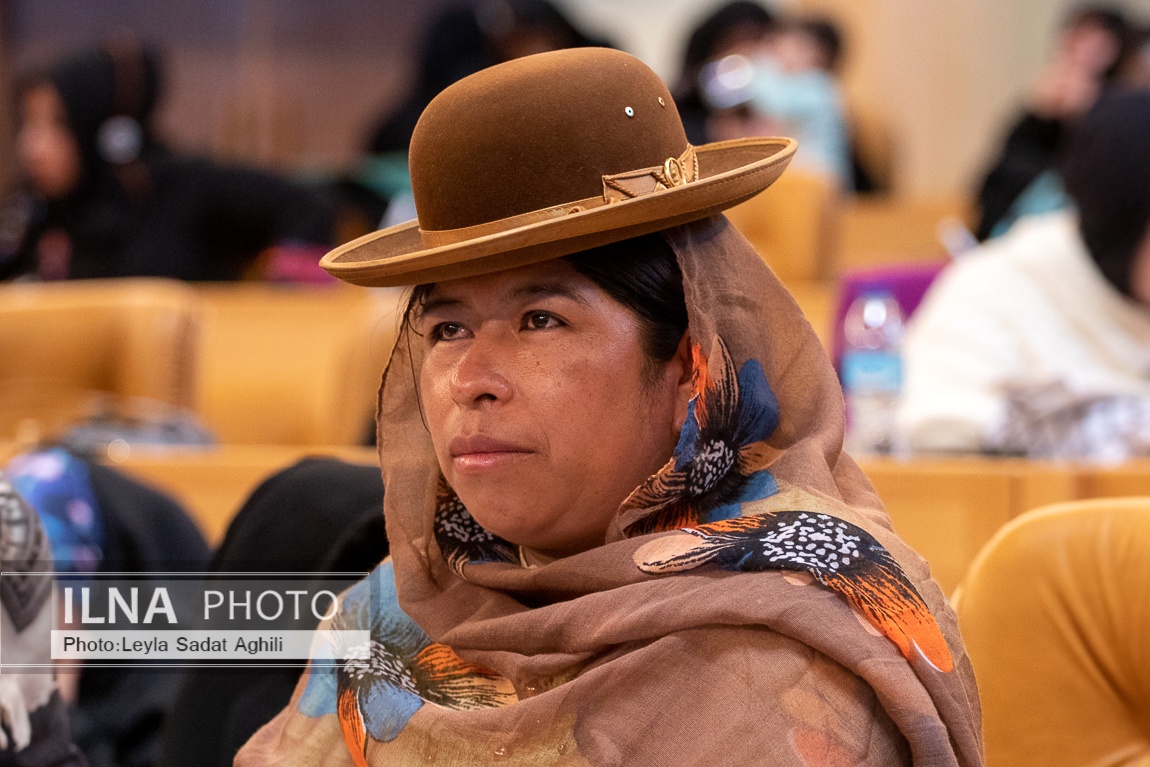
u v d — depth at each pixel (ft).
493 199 8.61
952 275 22.13
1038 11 65.21
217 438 29.14
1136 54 38.40
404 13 71.00
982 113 65.57
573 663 8.65
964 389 20.72
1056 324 20.99
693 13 77.77
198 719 12.10
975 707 8.84
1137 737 10.64
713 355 8.56
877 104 66.59
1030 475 15.33
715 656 8.21
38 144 34.42
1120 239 20.18
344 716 9.70
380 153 41.52
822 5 67.72
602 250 8.64
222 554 12.72
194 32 69.31
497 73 8.82
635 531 8.95
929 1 65.77
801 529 8.44
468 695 9.30
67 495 14.97
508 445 8.66
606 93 8.70
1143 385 20.58
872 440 20.40
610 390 8.66
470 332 8.92
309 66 70.59
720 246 8.95
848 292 23.81
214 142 69.62
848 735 7.96
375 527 11.87
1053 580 10.88
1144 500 11.03
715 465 8.73
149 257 34.63
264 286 35.17
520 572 9.13
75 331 26.81
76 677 14.39
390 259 8.59
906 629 8.20
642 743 8.20
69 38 67.10
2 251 35.17
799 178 31.53
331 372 30.37
